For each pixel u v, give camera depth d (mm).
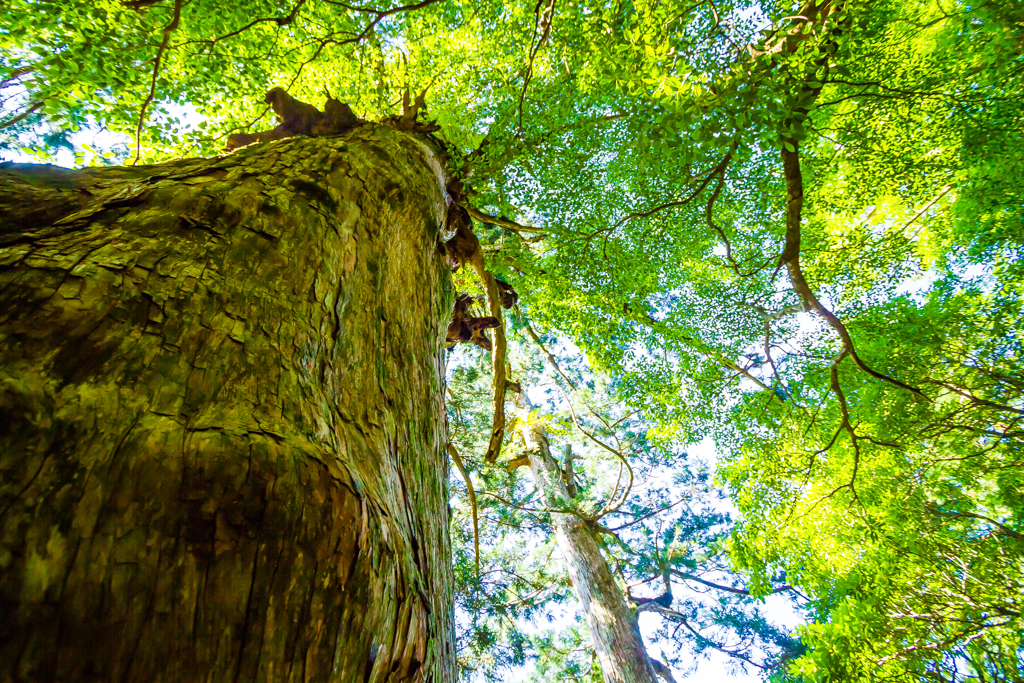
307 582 637
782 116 2570
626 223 6258
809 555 7070
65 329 770
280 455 731
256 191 1459
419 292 1996
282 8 4641
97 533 567
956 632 5828
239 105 5141
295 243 1321
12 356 702
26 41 3658
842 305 7594
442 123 5676
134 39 3975
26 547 533
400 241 2002
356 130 3135
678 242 6684
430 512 1365
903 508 6879
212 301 979
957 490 7039
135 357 787
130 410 711
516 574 11078
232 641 563
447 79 5992
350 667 662
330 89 5633
